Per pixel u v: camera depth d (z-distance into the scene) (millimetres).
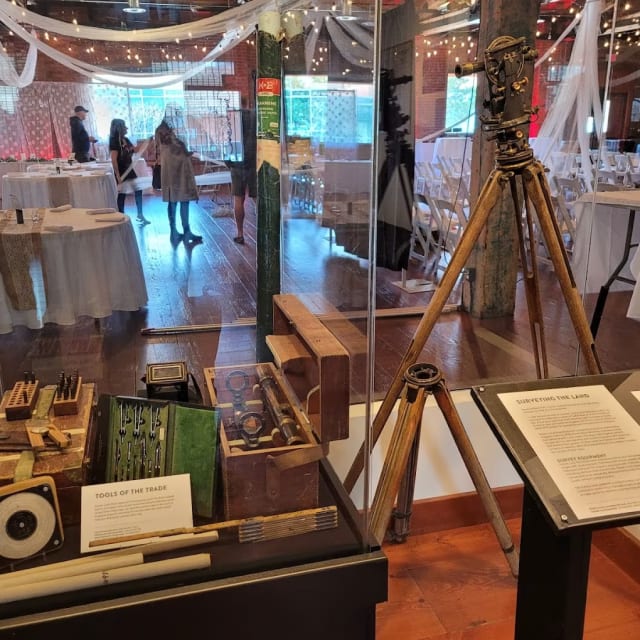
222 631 1184
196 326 2414
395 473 1506
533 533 1057
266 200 2014
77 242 2410
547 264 3199
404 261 3406
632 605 1720
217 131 2615
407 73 3057
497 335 3041
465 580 1826
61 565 1188
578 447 1011
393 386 1636
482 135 3129
